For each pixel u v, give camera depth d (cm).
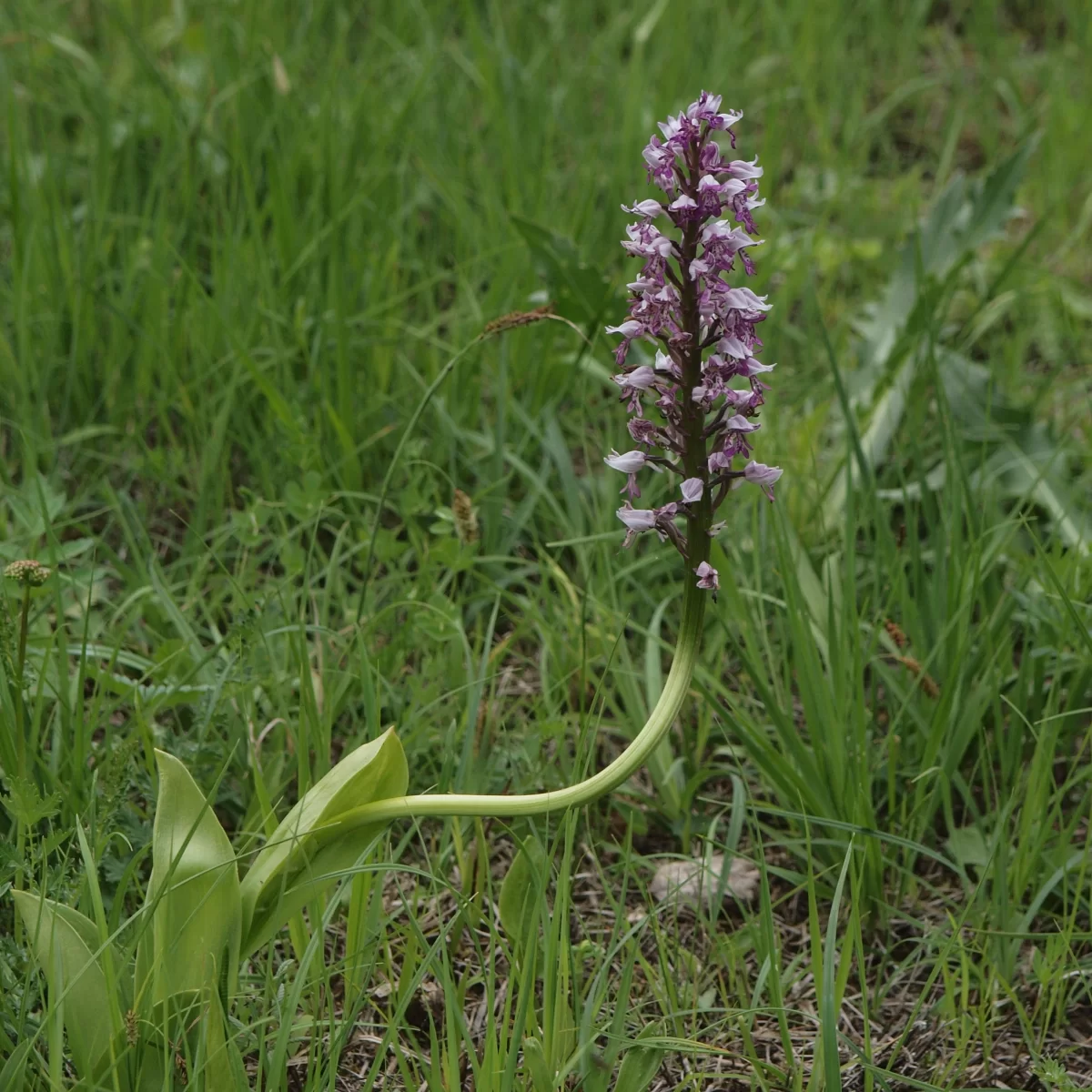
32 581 109
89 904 107
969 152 214
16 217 144
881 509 128
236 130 162
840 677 118
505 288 148
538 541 136
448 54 208
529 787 120
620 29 217
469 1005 112
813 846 118
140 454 141
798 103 216
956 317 168
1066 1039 111
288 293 150
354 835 105
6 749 111
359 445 139
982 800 123
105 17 213
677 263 103
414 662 128
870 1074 107
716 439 104
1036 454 138
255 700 122
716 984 113
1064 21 254
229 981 104
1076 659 125
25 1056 101
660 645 126
